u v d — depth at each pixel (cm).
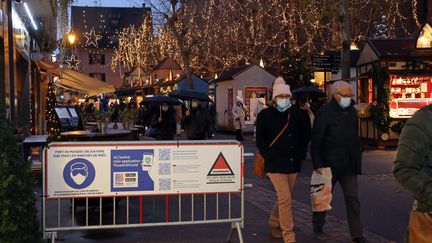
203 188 664
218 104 3152
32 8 1633
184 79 3266
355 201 672
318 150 683
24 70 1659
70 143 627
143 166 646
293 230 689
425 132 326
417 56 1778
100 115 984
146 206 912
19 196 499
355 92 2262
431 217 327
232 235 718
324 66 1986
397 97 1802
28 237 513
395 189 1052
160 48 4831
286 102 668
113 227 650
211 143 663
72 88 2861
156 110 1534
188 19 3925
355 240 666
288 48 3553
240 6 3866
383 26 3422
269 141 668
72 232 742
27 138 1112
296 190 1091
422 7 3638
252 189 1112
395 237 701
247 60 3806
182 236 719
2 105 529
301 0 2411
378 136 1806
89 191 635
